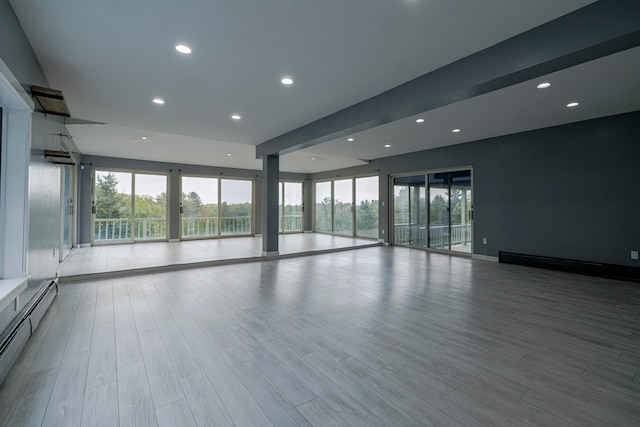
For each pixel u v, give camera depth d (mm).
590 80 3471
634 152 4629
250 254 6867
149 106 4289
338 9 2258
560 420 1694
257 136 6059
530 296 3961
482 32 2533
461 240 7066
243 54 2908
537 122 5207
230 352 2467
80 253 6938
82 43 2701
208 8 2244
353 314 3320
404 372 2182
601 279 4816
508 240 6141
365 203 9961
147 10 2258
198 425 1660
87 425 1647
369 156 8648
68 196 6773
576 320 3141
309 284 4570
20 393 1909
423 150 7734
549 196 5547
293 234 11453
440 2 2172
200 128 5457
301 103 4191
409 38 2633
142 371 2180
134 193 8938
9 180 2521
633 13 1999
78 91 3754
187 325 3000
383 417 1722
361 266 5918
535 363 2303
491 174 6375
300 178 12094
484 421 1686
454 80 3045
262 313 3342
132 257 6406
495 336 2768
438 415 1735
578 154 5191
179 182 9656
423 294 4059
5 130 2518
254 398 1891
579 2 2152
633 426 1646
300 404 1835
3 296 2006
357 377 2119
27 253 2596
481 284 4559
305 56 2947
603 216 4938
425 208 7871
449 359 2363
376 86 3621
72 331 2832
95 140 6617
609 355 2424
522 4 2178
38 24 2416
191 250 7492
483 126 5477
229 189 10672
